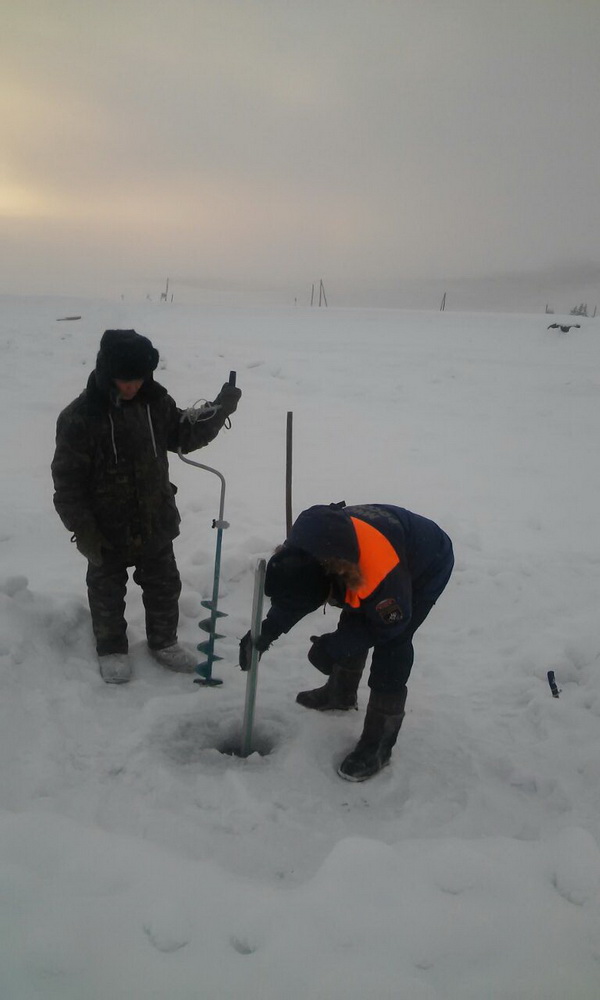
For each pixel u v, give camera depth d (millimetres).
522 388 14047
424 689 4070
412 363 16000
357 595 2914
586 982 2113
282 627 3068
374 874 2389
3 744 3264
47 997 1959
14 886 2295
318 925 2213
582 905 2404
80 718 3521
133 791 3080
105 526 3689
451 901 2365
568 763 3451
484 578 5453
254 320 22672
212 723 3646
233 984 2025
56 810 2924
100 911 2238
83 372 13211
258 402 11984
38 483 7359
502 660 4410
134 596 4805
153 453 3652
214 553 5344
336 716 3732
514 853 2635
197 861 2588
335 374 14398
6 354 14383
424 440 10109
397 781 3252
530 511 7207
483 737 3646
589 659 4328
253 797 3072
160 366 14023
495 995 2051
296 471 8258
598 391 13938
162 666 4066
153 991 1997
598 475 8703
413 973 2094
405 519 3166
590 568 5738
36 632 3957
